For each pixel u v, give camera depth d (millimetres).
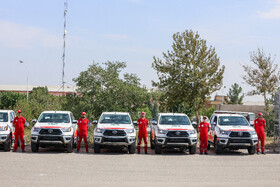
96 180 10602
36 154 16500
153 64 37312
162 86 37031
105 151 18672
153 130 19781
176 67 36688
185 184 10250
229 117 19375
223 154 18125
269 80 33594
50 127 17047
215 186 10031
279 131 19359
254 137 17844
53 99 37906
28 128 33625
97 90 23734
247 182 10695
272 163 14953
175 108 47531
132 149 17500
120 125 17750
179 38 36938
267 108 34094
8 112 18672
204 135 17984
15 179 10469
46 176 11062
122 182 10383
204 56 36875
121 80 24531
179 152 18891
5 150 17484
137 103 24406
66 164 13594
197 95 36344
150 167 13336
